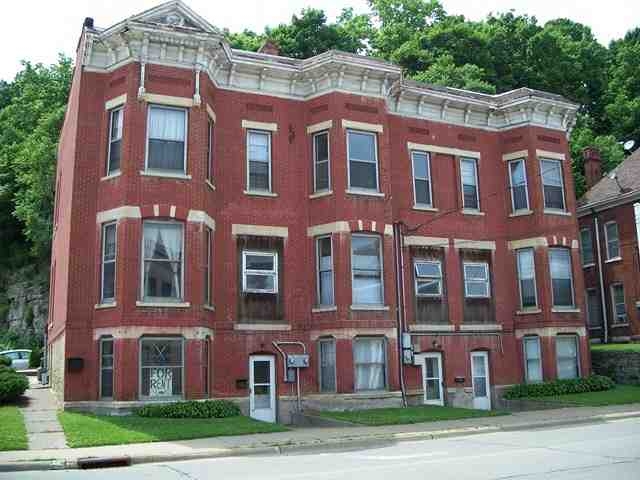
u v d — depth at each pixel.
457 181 26.48
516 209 27.36
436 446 14.68
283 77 23.83
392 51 58.28
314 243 23.14
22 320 49.53
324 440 15.32
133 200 19.92
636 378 27.81
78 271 20.30
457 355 25.09
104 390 19.59
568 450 13.08
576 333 26.67
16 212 47.34
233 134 22.94
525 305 26.70
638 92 56.28
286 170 23.52
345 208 22.73
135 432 15.84
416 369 24.17
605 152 48.19
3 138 55.00
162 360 19.53
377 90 24.16
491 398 25.53
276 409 21.86
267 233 22.78
